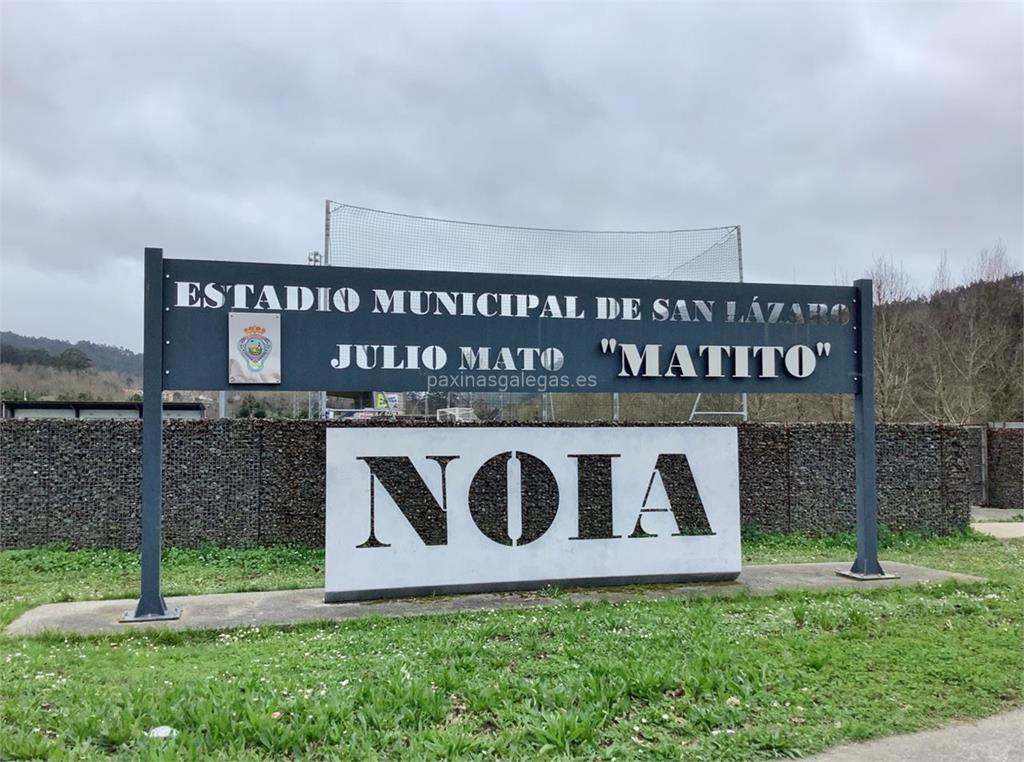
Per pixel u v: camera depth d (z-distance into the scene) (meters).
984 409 32.19
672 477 12.92
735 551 9.19
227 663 5.82
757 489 13.58
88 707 4.68
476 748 4.22
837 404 27.91
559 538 8.67
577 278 8.98
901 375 31.00
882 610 7.45
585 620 7.02
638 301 9.13
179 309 7.92
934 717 4.85
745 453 13.60
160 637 6.81
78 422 11.80
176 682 5.23
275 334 8.12
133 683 5.22
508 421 12.79
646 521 8.95
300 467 12.01
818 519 13.67
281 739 4.21
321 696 4.88
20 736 4.19
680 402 14.73
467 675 5.41
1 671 5.52
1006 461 20.70
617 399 13.62
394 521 8.27
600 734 4.43
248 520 11.87
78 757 4.01
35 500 11.65
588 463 12.62
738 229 13.47
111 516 11.70
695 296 9.29
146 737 4.21
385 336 8.42
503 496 12.40
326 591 8.05
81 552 11.36
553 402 14.34
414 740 4.28
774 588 8.73
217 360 7.98
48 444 11.73
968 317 33.91
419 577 8.25
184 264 7.93
